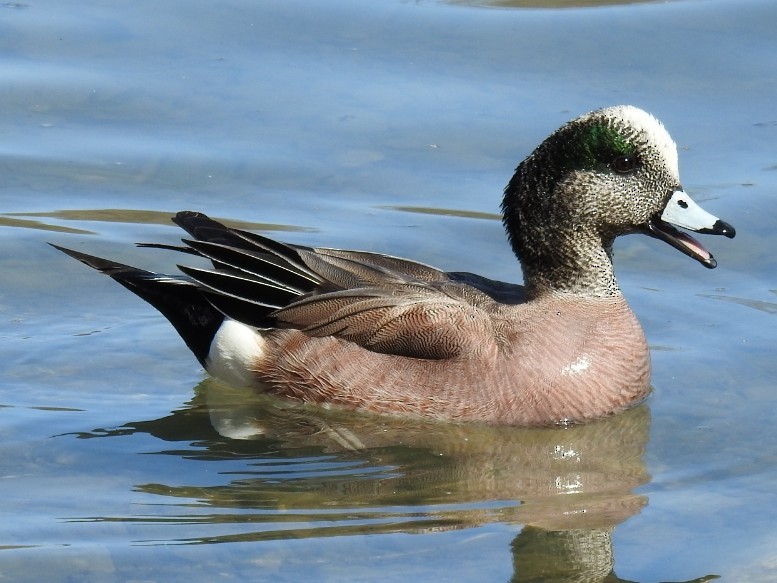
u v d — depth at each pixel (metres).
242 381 13.16
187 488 11.16
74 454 11.70
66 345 13.67
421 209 15.94
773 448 11.77
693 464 11.57
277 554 10.03
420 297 12.64
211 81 18.05
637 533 10.42
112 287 14.82
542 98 17.62
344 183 16.39
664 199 12.62
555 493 11.13
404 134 17.12
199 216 13.55
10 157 16.69
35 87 17.89
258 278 13.05
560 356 12.39
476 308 12.60
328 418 12.70
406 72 18.23
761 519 10.55
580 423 12.45
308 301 12.83
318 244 15.25
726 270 15.14
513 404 12.29
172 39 18.89
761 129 17.08
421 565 9.92
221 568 9.82
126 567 9.82
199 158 16.75
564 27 19.17
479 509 10.82
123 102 17.70
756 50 18.48
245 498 10.98
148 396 12.94
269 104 17.64
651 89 17.78
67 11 19.47
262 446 12.02
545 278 12.77
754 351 13.53
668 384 13.05
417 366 12.47
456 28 19.16
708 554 10.10
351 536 10.33
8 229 15.52
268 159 16.73
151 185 16.34
